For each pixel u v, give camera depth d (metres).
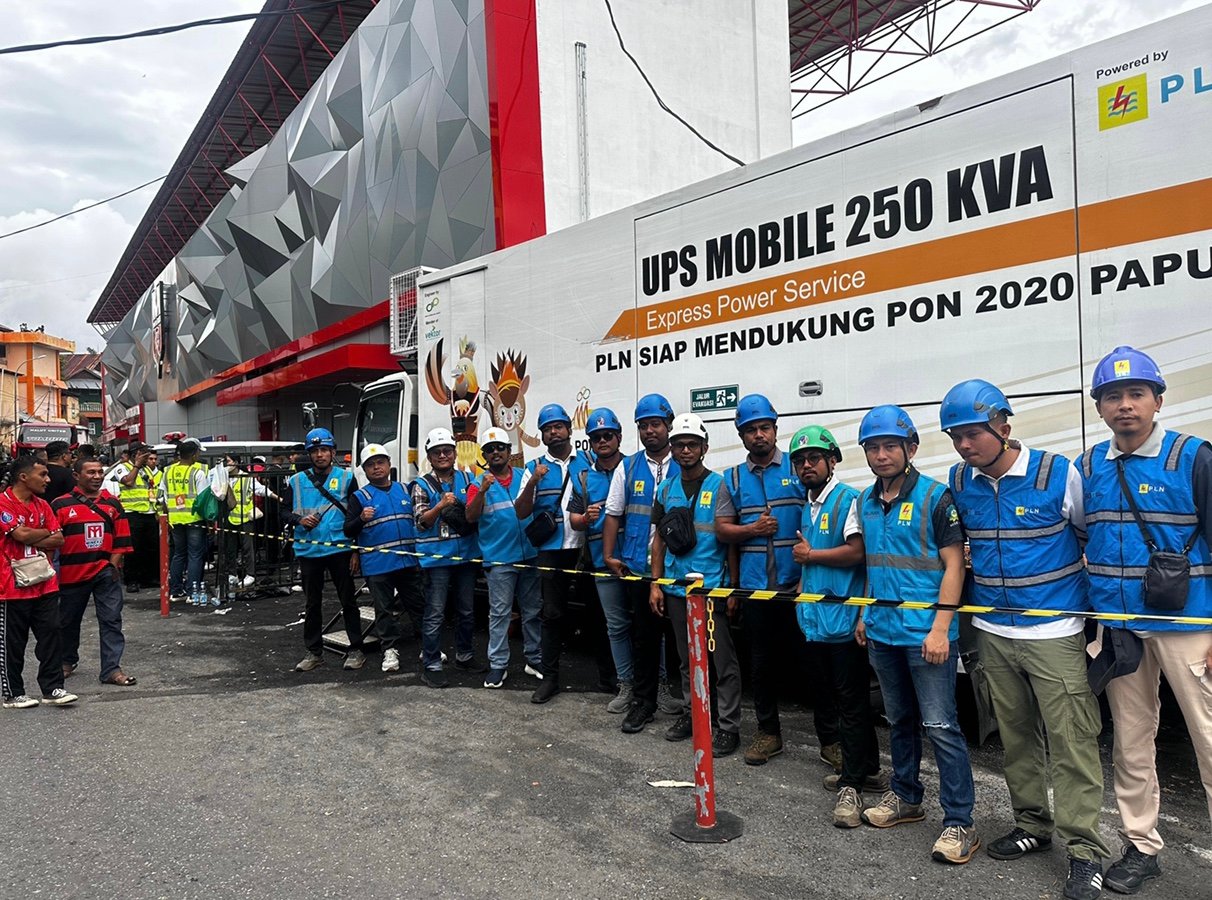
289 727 4.96
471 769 4.21
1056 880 2.98
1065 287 3.61
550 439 5.46
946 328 3.99
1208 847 3.23
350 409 17.48
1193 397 3.26
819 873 3.08
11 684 5.41
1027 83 3.73
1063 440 3.61
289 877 3.12
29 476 5.40
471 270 7.24
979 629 3.12
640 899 2.92
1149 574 2.67
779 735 4.32
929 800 3.73
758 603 4.20
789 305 4.64
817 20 22.83
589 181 11.99
